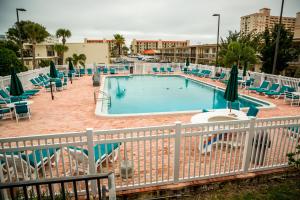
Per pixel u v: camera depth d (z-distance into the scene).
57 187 4.30
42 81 17.70
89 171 4.09
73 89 16.55
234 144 6.34
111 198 2.54
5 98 11.09
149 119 9.29
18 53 40.97
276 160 5.26
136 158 5.54
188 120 9.19
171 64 30.30
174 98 16.36
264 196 4.40
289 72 27.92
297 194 4.46
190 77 24.36
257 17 108.25
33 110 10.66
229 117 7.09
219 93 18.16
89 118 9.36
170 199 4.37
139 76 26.73
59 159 5.56
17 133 7.69
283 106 11.87
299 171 5.15
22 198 3.76
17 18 20.27
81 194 4.13
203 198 4.36
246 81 16.34
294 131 5.02
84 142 3.89
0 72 22.31
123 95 17.25
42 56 48.53
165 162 5.36
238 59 23.28
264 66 25.25
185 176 4.73
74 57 40.66
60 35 43.62
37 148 3.72
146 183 4.29
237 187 4.73
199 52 59.59
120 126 8.36
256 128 4.66
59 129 8.06
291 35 23.86
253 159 5.17
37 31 36.72
